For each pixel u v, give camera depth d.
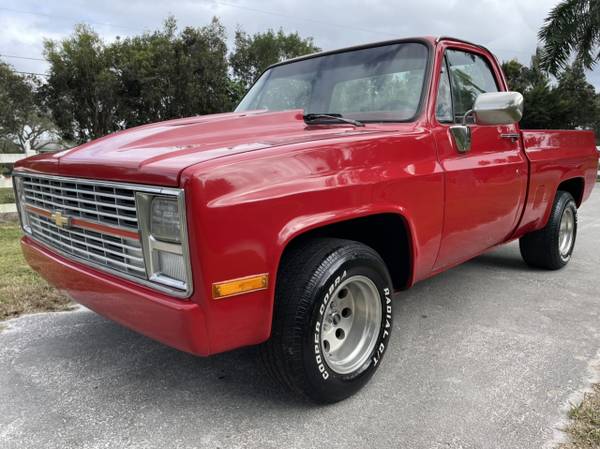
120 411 2.48
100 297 2.32
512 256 5.41
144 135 2.63
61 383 2.75
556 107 27.48
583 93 30.09
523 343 3.20
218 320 1.97
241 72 43.12
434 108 3.03
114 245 2.22
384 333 2.66
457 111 3.32
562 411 2.42
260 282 2.03
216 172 1.91
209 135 2.66
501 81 3.94
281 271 2.27
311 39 45.66
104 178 2.17
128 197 2.07
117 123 34.50
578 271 4.85
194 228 1.86
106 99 32.81
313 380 2.32
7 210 7.84
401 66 3.20
